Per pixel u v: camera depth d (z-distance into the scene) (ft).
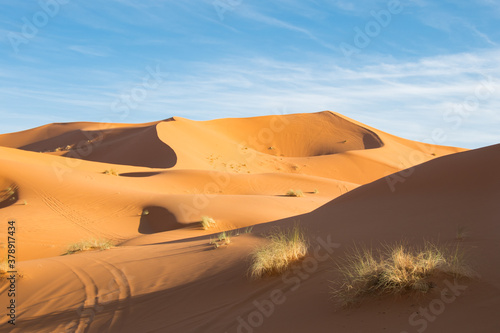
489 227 26.43
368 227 33.96
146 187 147.02
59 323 24.75
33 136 426.92
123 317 24.12
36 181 113.50
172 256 37.86
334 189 195.21
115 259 41.06
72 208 100.37
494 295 14.66
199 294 25.41
